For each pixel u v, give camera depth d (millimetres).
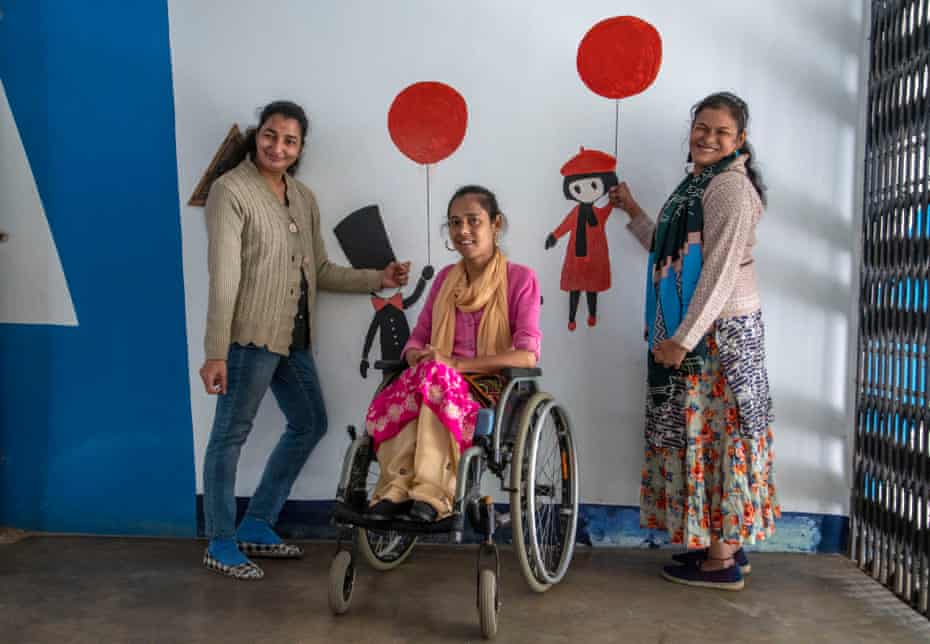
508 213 2906
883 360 2592
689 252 2424
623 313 2881
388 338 2959
